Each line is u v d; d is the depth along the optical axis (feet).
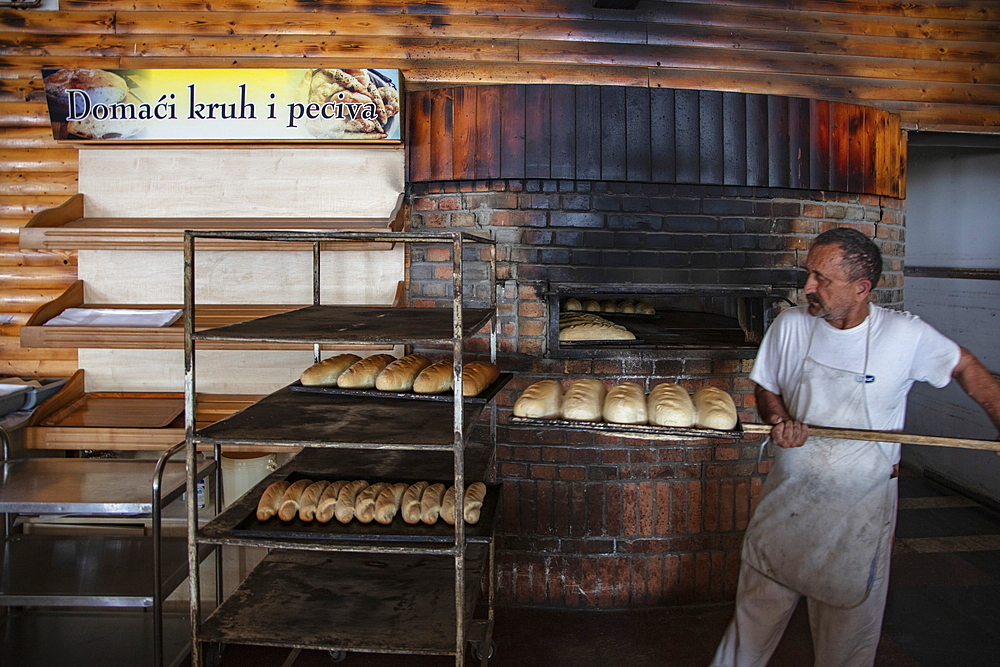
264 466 9.23
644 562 9.57
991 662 8.23
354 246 8.97
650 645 8.65
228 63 10.39
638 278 9.46
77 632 8.32
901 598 9.87
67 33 10.35
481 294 9.52
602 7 10.37
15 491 7.43
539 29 10.43
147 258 10.12
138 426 9.05
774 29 10.79
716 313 11.98
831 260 5.57
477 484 7.22
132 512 7.06
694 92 9.28
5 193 10.38
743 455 9.63
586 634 8.91
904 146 10.93
